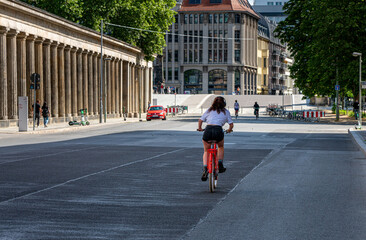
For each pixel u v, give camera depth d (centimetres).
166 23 8550
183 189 1345
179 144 2936
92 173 1648
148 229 896
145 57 8944
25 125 4075
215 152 1345
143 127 5047
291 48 6931
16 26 4591
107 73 7375
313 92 6969
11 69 4616
